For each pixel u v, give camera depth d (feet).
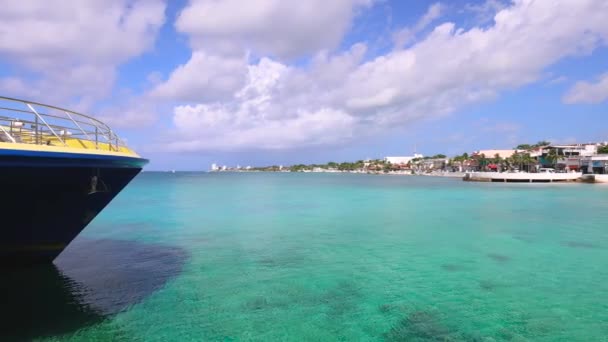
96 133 31.17
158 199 131.85
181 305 28.73
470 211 94.68
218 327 25.07
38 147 21.08
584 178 254.47
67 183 26.58
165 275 36.47
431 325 25.63
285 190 192.44
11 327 24.84
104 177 29.04
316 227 67.82
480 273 37.83
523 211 94.43
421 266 40.50
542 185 229.25
